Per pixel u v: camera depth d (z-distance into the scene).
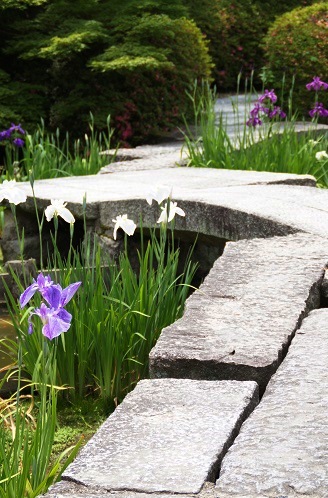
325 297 4.07
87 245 4.69
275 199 5.85
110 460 2.35
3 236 7.22
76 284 2.34
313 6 13.50
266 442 2.41
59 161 9.21
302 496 2.12
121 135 12.39
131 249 6.36
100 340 4.19
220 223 5.59
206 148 8.58
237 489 2.17
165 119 12.52
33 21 12.91
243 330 3.39
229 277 4.11
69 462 2.96
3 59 13.41
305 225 5.02
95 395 4.29
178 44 12.63
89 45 12.79
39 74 13.15
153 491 2.18
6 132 9.54
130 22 12.43
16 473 2.75
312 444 2.38
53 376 3.20
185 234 6.00
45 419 2.93
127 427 2.55
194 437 2.46
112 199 6.31
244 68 16.33
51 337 2.28
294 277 4.07
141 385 2.88
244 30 16.25
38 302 4.19
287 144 8.22
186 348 3.20
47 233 7.16
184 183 7.00
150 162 8.78
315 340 3.26
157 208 6.00
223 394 2.78
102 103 12.46
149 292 4.32
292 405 2.65
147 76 12.41
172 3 13.41
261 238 4.94
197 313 3.61
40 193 6.84
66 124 12.73
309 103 12.88
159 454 2.37
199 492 2.17
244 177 7.18
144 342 4.29
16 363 4.26
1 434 3.00
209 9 15.92
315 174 8.00
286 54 12.98
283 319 3.51
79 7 12.69
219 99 14.57
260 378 3.03
